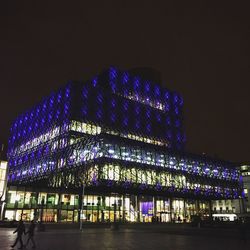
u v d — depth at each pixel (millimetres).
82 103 107562
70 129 100750
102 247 24500
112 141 83250
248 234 39688
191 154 104875
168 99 142500
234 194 111375
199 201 115188
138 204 97312
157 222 85562
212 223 59156
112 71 124750
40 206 80812
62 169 94000
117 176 79875
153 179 87625
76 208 85938
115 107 118250
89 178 79625
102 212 88500
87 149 85688
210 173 106312
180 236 38062
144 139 123125
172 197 104562
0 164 75938
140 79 134500
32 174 112250
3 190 74500
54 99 117000
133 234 41688
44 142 112812
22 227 23547
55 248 23406
